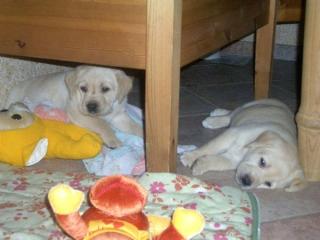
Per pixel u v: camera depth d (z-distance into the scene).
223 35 0.89
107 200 0.46
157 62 0.69
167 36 0.68
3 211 0.66
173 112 0.71
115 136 0.95
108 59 0.73
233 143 0.90
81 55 0.75
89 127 0.95
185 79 1.45
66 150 0.83
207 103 1.24
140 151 0.89
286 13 1.17
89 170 0.84
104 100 0.98
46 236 0.60
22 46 0.79
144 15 0.69
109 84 0.99
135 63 0.72
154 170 0.74
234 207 0.68
